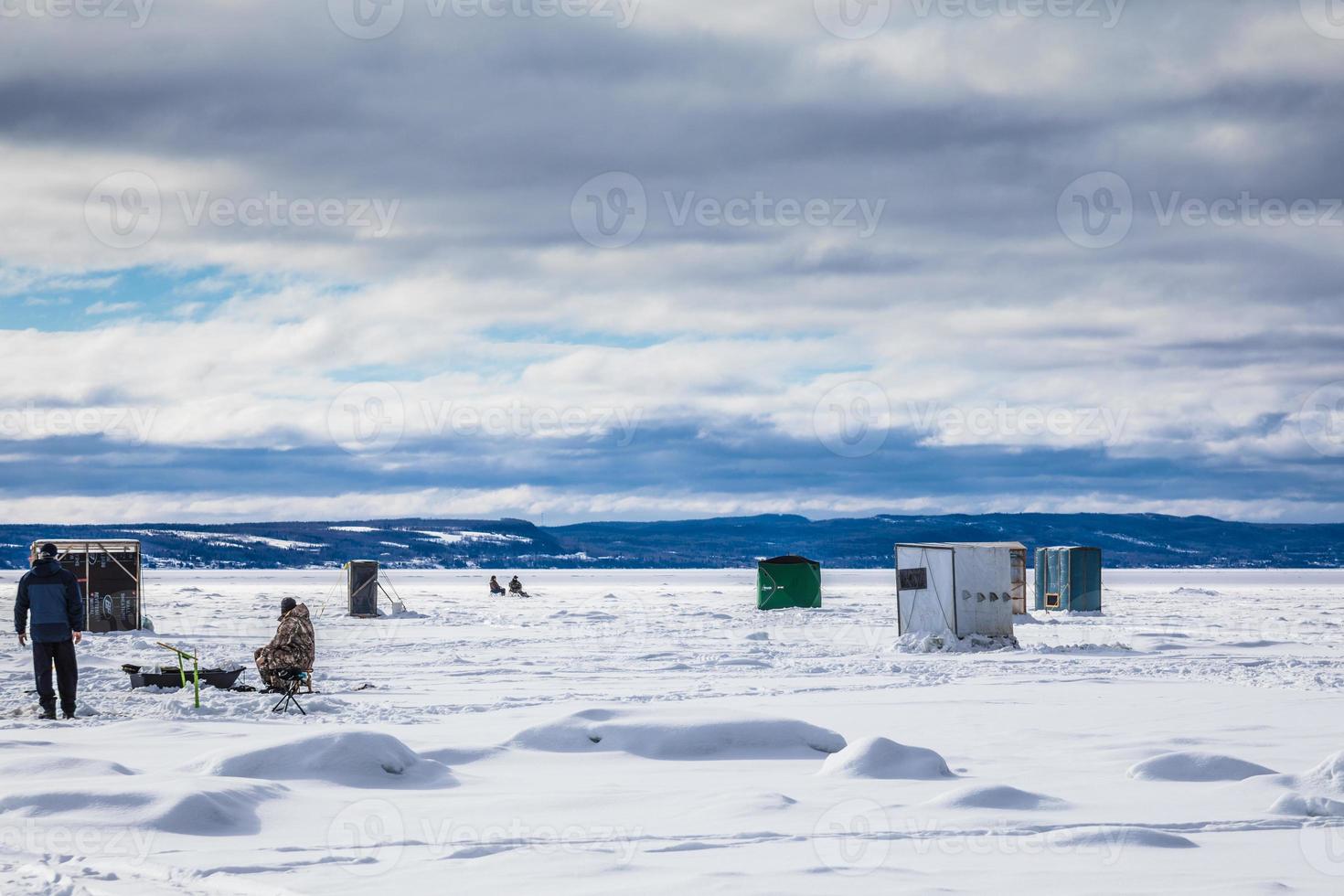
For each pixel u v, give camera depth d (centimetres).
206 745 1225
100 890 657
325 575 16962
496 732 1345
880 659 2525
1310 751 1241
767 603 5138
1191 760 1072
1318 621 4331
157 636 3138
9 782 923
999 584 2853
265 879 688
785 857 750
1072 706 1667
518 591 7025
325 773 1012
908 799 945
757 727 1227
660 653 2692
